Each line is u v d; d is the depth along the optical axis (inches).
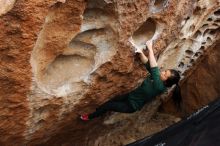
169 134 151.3
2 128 144.5
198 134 143.1
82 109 163.8
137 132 205.6
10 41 122.9
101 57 148.6
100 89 158.9
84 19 137.3
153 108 204.8
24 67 130.1
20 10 118.2
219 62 191.9
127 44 149.1
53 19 127.8
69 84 149.4
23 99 139.0
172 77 160.7
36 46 129.5
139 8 142.1
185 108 209.0
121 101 168.7
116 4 135.5
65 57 145.7
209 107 150.6
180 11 158.1
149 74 168.1
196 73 200.4
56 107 152.1
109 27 142.7
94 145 195.3
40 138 164.6
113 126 194.9
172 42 171.8
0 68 127.4
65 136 178.5
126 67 155.4
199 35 181.2
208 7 168.7
